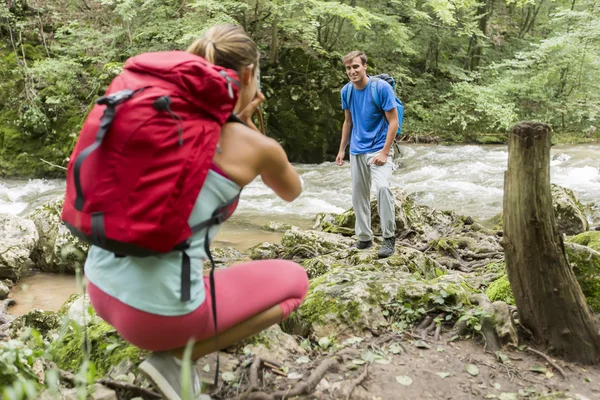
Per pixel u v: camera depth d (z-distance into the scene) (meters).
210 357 2.61
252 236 7.28
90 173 1.69
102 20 14.55
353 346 2.84
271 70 13.86
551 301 2.79
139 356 2.57
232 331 2.12
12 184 11.55
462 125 16.52
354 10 13.48
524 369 2.69
